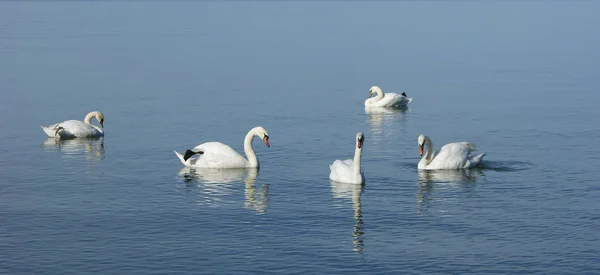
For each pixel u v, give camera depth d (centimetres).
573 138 4522
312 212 3294
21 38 9056
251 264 2777
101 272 2717
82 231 3091
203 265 2769
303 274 2692
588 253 2847
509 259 2805
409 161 4097
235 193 3553
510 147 4356
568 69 6944
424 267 2747
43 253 2877
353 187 3628
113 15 11538
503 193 3519
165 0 13625
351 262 2788
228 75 6756
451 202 3406
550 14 10950
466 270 2722
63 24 10456
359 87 6306
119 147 4419
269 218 3225
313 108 5509
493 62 7381
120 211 3322
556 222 3155
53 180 3769
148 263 2791
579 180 3694
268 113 5312
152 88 6194
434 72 6925
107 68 7100
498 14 10981
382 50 8100
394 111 5462
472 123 5006
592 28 9550
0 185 3684
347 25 9931
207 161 3962
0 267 2755
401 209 3325
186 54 7900
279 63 7362
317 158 4169
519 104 5541
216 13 11500
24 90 6106
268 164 4044
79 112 5372
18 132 4794
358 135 3656
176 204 3403
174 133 4741
